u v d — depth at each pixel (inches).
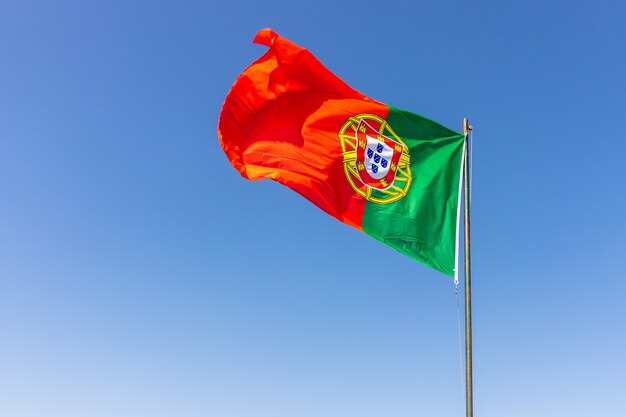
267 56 785.6
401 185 788.6
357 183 784.3
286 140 788.0
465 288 680.4
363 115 799.7
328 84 797.9
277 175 770.2
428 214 780.6
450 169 791.7
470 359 646.5
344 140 792.3
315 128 792.9
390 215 778.2
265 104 789.2
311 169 780.6
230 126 783.1
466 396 634.2
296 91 794.2
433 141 800.9
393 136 800.9
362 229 773.9
